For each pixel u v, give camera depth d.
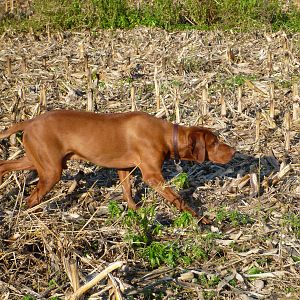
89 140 7.40
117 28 17.88
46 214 7.24
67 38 16.69
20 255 6.48
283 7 19.02
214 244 6.80
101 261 6.41
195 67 13.16
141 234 6.85
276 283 6.19
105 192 8.14
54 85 12.18
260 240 6.88
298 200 7.72
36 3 18.08
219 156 7.62
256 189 7.86
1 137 7.46
